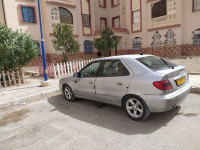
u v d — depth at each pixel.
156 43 18.20
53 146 2.86
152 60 3.88
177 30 16.33
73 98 5.36
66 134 3.25
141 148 2.62
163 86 3.11
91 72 4.60
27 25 15.55
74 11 18.64
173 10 16.39
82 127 3.52
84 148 2.73
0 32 7.68
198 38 15.62
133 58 3.77
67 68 10.32
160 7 17.34
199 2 15.16
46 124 3.80
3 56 7.79
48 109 4.85
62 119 4.02
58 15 17.20
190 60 12.51
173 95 3.20
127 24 20.95
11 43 7.86
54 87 7.30
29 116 4.40
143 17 19.08
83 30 19.81
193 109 4.00
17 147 2.92
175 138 2.84
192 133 2.95
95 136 3.10
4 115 4.63
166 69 3.46
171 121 3.47
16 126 3.82
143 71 3.44
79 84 4.89
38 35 16.36
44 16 16.33
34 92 6.57
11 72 8.53
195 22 15.59
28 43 8.44
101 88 4.21
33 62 16.17
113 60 4.07
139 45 20.02
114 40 15.00
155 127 3.28
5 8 14.14
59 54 17.30
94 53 21.33
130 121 3.64
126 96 3.70
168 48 17.27
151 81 3.20
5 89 7.54
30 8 15.73
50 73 10.06
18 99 5.67
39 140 3.11
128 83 3.55
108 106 4.75
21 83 8.69
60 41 11.56
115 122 3.65
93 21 21.12
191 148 2.54
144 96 3.30
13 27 14.66
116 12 23.05
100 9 22.95
